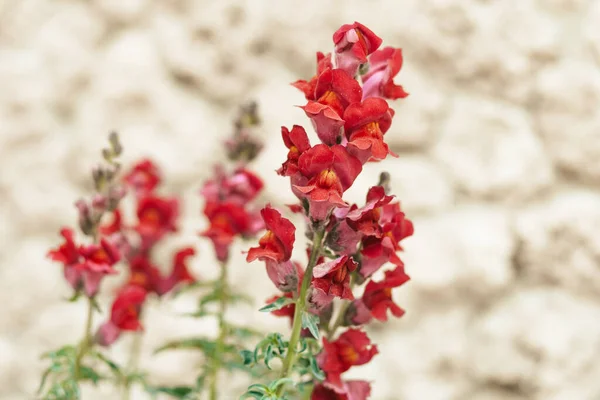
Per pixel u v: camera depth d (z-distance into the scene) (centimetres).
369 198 82
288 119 171
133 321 99
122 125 175
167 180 171
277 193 166
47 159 179
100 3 182
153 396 104
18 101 179
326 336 87
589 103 161
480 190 165
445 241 162
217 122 176
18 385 172
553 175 165
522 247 162
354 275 85
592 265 158
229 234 102
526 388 157
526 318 158
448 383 161
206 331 161
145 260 108
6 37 185
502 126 165
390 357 162
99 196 98
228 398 141
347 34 81
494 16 165
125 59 176
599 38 161
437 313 163
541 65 165
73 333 171
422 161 168
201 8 175
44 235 180
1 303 176
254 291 164
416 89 167
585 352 156
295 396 97
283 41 174
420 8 167
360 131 80
